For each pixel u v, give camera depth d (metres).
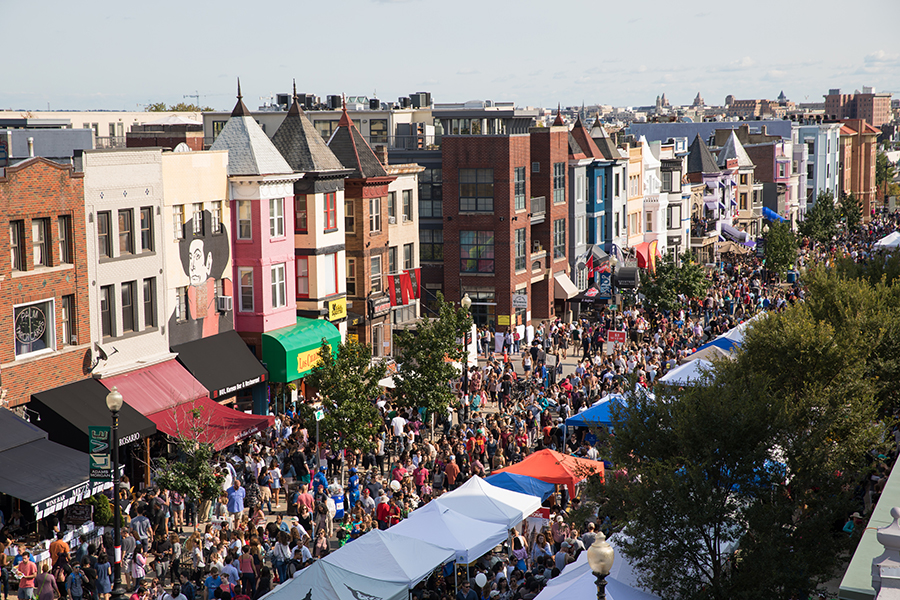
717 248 94.00
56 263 31.39
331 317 45.53
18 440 27.95
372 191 48.59
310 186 43.81
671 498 18.64
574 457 29.05
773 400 19.94
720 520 18.47
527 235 62.12
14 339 29.86
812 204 136.88
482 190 59.53
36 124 46.38
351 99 81.00
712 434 19.23
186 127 58.50
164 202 36.59
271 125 73.12
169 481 27.92
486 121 67.44
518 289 61.28
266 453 33.88
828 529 18.94
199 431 31.12
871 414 23.91
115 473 22.39
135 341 35.00
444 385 39.09
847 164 153.25
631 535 18.84
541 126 66.12
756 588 18.08
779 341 27.14
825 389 24.50
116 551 22.45
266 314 41.06
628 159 76.62
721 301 64.00
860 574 15.20
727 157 103.12
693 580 18.47
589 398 40.00
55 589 23.67
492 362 47.62
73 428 29.81
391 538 22.25
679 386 21.92
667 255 66.31
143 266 35.41
